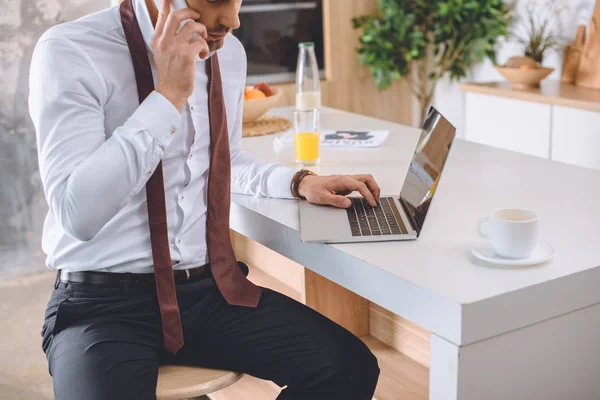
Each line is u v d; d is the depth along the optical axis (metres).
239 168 1.75
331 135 2.34
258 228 1.60
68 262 1.41
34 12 2.89
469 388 1.13
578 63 3.78
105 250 1.39
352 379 1.37
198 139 1.47
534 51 3.84
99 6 3.05
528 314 1.15
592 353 1.25
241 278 1.51
